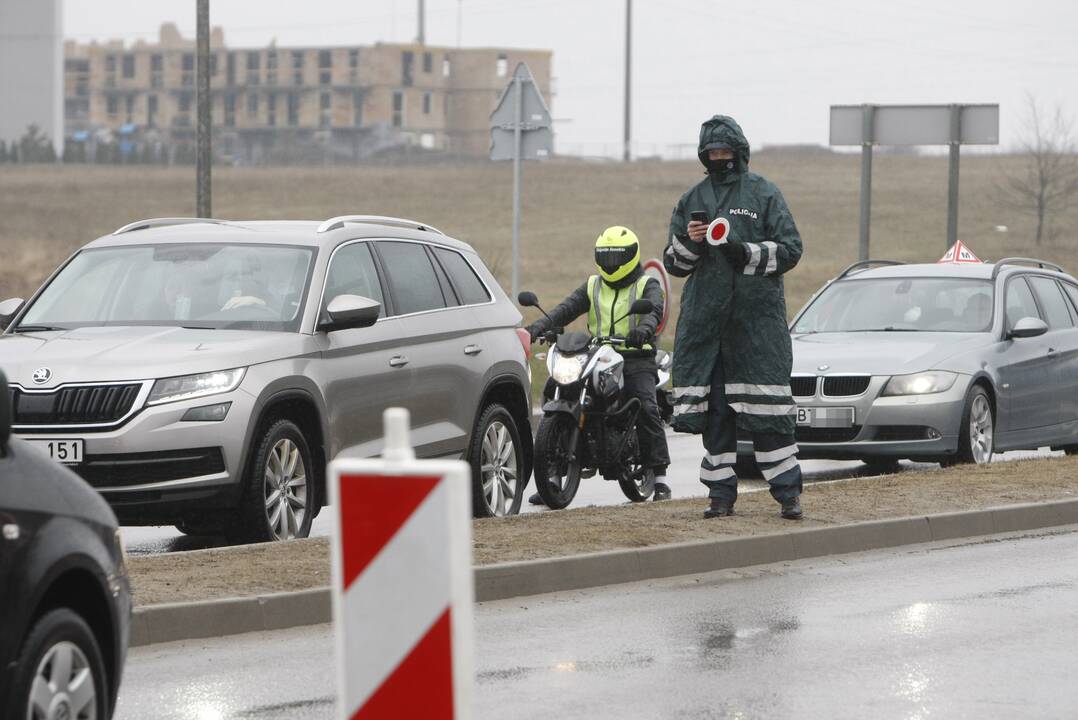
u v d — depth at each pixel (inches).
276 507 1668.3
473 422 1935.3
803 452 2379.4
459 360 1914.4
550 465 2041.1
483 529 1700.3
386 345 1809.8
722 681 1147.9
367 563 681.0
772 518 1782.7
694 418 1777.8
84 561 899.4
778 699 1096.8
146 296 1776.6
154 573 1433.3
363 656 683.4
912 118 3617.1
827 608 1412.4
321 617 1366.9
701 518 1790.1
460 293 1979.6
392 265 1884.8
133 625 1274.6
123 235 1881.2
